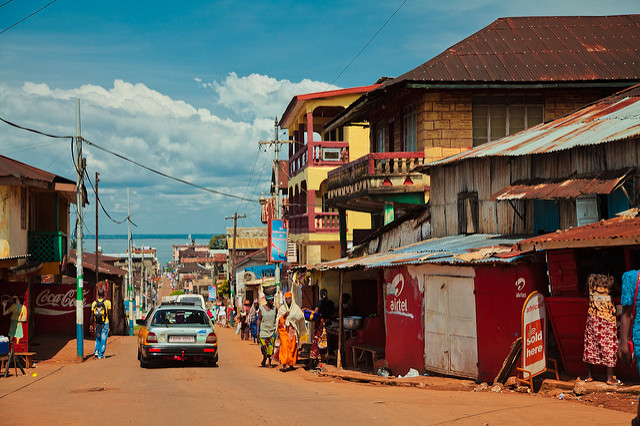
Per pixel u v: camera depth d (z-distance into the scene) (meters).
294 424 7.67
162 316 17.56
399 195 20.02
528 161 14.50
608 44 21.66
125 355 22.77
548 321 10.79
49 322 31.06
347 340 18.28
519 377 10.66
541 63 20.30
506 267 11.44
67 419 8.48
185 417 8.41
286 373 15.95
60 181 24.47
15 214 21.61
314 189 33.72
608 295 9.26
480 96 20.09
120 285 43.97
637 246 9.48
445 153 19.81
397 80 20.41
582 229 10.26
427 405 8.89
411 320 14.30
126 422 8.16
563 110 20.12
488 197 16.06
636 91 16.02
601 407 8.26
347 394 10.73
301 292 27.31
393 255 16.11
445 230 18.00
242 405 9.38
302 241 35.16
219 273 99.62
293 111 36.91
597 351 9.26
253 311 29.73
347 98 34.09
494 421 7.36
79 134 21.03
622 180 11.23
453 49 21.38
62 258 26.30
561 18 23.69
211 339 17.20
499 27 23.05
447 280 12.84
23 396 11.41
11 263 17.44
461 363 12.37
